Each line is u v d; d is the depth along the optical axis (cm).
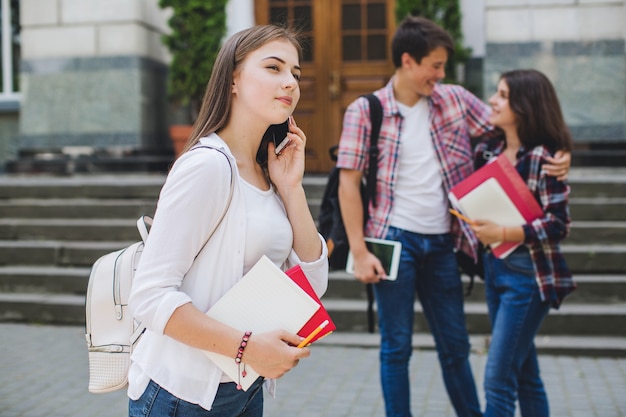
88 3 937
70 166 939
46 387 489
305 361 541
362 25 927
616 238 652
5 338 605
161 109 991
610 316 572
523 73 351
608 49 855
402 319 367
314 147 938
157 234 195
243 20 934
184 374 202
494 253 344
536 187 345
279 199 227
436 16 857
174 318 191
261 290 198
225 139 216
